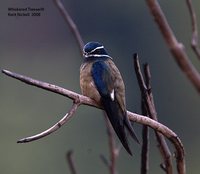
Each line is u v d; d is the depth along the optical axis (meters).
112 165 5.57
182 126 25.12
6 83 23.81
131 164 19.73
